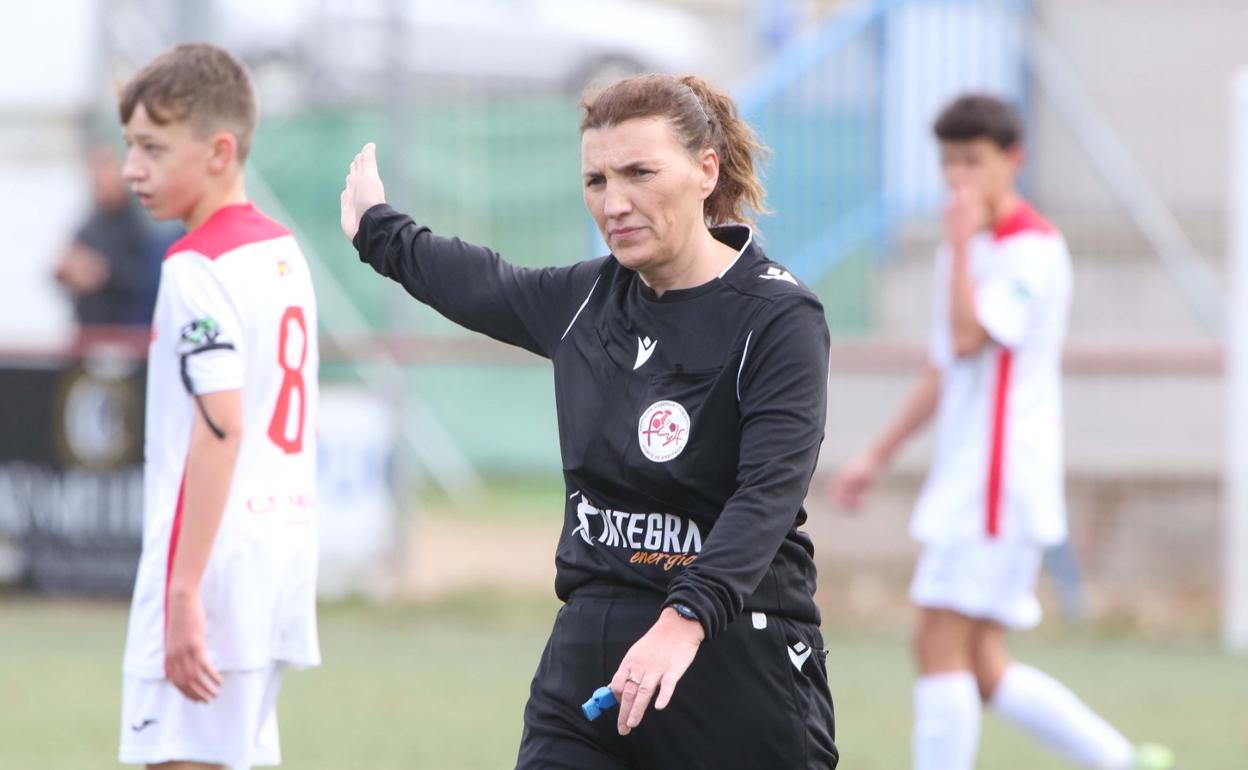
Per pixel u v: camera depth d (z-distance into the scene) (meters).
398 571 35.12
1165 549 34.72
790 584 11.67
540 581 36.91
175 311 13.76
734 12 58.88
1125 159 38.59
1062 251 19.67
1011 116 19.38
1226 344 36.28
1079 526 34.84
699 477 11.31
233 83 14.34
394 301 36.69
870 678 28.31
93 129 46.31
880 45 38.75
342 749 22.66
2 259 46.75
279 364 14.13
